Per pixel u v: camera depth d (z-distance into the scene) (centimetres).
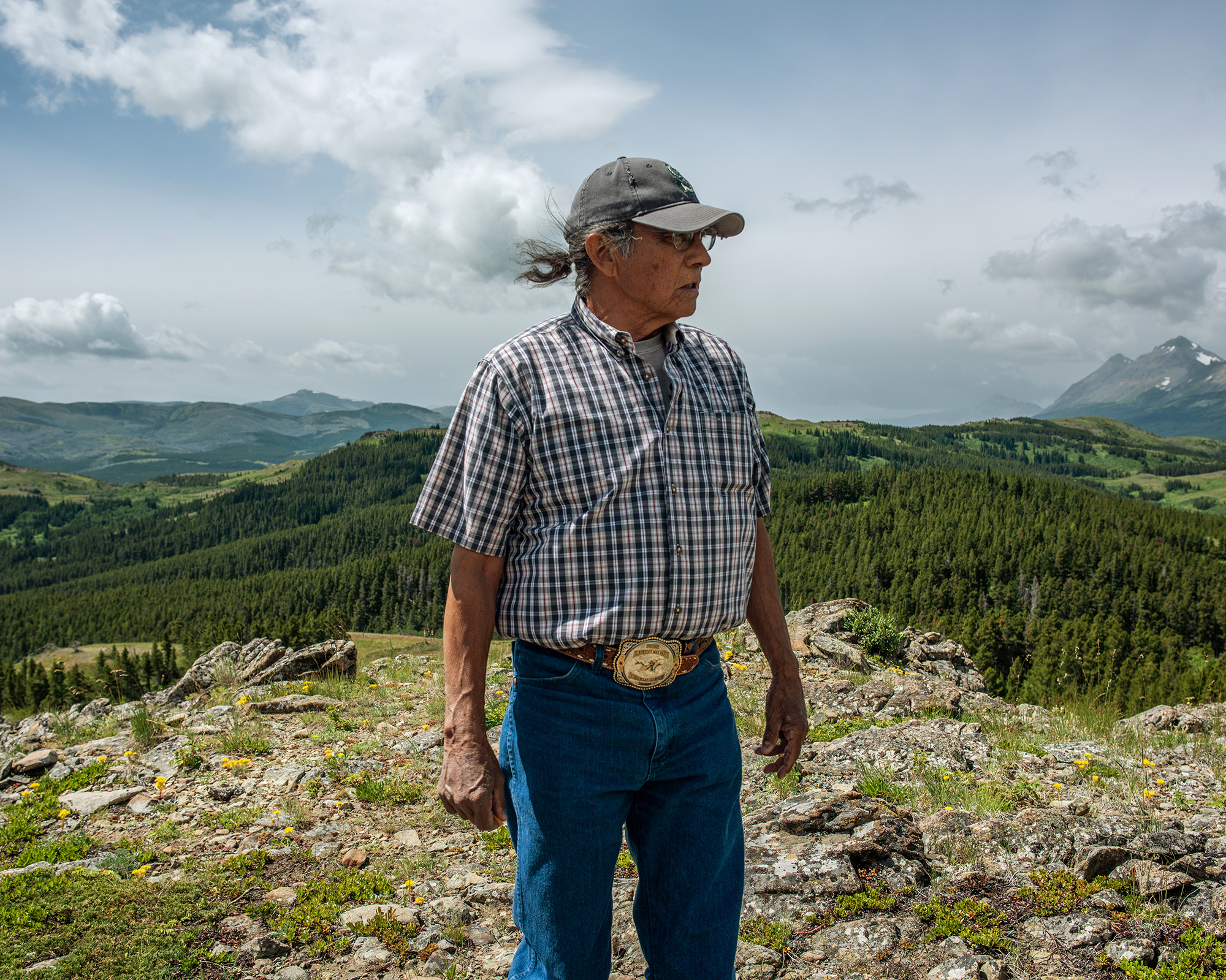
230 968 290
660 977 170
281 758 545
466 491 163
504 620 166
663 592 158
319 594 15938
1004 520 16238
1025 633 9031
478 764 160
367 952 301
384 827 428
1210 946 282
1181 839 363
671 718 163
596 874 163
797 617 1194
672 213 164
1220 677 4731
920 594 13412
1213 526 16325
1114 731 718
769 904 327
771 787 489
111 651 12888
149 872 368
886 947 293
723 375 186
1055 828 380
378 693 779
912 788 482
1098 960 281
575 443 160
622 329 176
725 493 172
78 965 282
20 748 641
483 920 329
